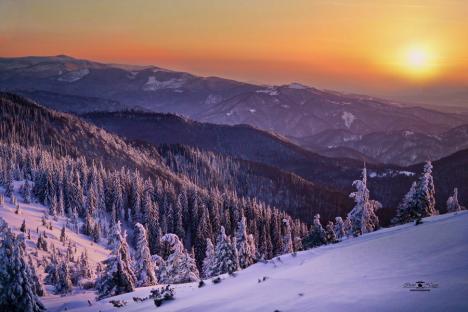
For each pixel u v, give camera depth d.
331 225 52.19
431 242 14.66
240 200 166.75
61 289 62.75
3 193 132.38
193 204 140.38
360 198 44.19
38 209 129.25
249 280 18.97
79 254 98.31
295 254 22.78
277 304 11.99
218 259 46.19
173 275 45.34
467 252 12.09
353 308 9.33
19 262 26.05
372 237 22.00
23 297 25.78
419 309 8.12
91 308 25.45
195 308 15.68
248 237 57.84
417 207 42.50
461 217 18.86
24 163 173.38
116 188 154.12
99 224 129.25
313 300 11.11
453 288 8.97
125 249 35.91
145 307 20.67
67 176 150.00
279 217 142.62
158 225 122.25
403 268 12.27
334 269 14.96
